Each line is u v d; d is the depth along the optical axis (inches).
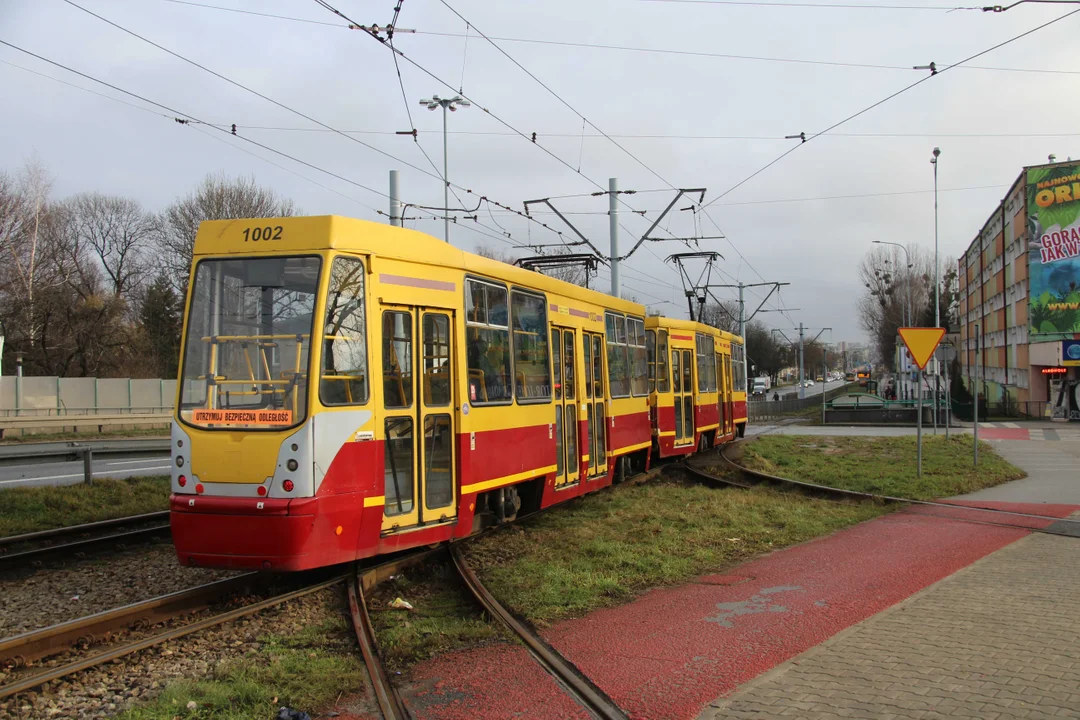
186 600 283.9
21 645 230.2
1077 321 1610.5
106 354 1854.1
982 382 2472.9
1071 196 1610.5
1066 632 239.0
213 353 298.7
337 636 256.7
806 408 2378.2
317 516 282.4
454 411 356.2
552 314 469.1
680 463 780.6
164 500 537.3
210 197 1801.2
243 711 195.3
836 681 202.4
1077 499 532.1
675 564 347.9
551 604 287.1
